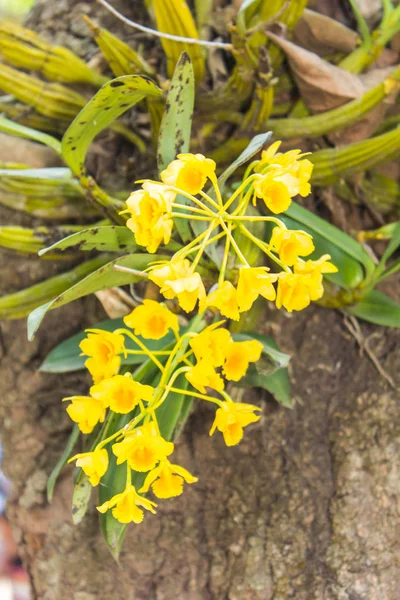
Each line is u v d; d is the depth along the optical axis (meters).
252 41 0.86
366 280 0.92
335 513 0.92
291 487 0.94
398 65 0.90
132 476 0.81
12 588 1.38
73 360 0.90
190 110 0.81
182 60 0.77
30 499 0.99
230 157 0.93
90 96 0.94
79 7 0.99
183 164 0.71
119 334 0.74
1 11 1.43
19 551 1.02
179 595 0.95
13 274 0.97
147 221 0.69
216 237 0.72
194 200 0.71
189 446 0.95
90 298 0.98
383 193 0.99
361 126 0.92
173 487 0.73
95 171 0.96
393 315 0.94
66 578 0.97
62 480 0.98
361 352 0.95
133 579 0.96
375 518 0.92
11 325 0.98
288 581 0.92
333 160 0.91
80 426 0.74
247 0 0.82
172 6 0.84
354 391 0.95
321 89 0.89
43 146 0.96
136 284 0.94
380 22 0.95
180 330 0.86
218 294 0.70
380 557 0.91
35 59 0.90
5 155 0.95
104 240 0.79
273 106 0.93
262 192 0.71
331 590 0.91
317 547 0.92
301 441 0.94
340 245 0.91
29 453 0.99
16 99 0.96
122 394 0.72
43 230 0.92
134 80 0.74
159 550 0.96
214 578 0.95
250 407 0.74
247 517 0.94
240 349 0.73
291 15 0.87
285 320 0.96
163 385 0.75
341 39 0.92
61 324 0.98
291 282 0.71
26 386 0.99
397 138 0.88
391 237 0.96
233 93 0.90
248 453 0.95
